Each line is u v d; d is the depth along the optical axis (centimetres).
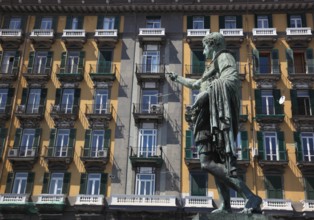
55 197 3103
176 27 3647
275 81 3406
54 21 3756
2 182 3228
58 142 3341
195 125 593
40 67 3612
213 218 498
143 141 3272
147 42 3594
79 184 3172
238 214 498
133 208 2995
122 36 3647
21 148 3312
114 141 3281
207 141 578
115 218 3031
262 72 3478
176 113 3331
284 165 3114
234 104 573
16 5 3759
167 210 2964
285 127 3253
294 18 3634
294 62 3512
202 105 588
